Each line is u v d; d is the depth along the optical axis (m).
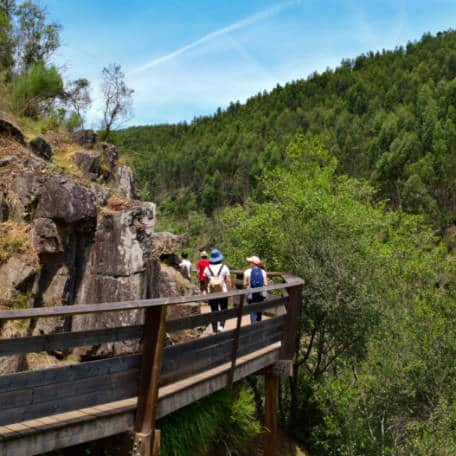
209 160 150.25
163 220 36.38
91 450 4.86
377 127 126.62
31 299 5.91
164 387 5.09
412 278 21.58
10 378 3.48
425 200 80.38
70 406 3.90
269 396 8.27
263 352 7.56
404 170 92.31
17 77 10.60
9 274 5.80
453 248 69.88
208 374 5.82
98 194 7.38
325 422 14.40
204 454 6.84
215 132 191.75
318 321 13.23
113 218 6.78
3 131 7.39
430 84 141.88
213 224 54.06
